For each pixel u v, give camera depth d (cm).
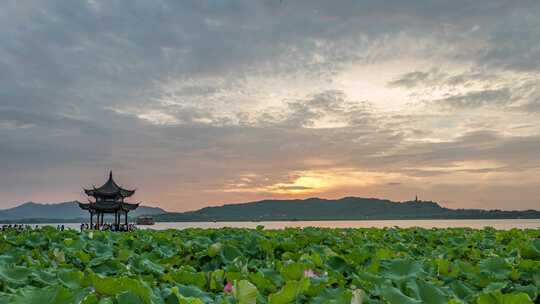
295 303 389
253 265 634
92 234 995
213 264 694
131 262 633
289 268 484
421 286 415
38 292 338
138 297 340
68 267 608
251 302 381
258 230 1303
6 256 653
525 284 556
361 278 479
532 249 696
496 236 1165
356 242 992
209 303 392
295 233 1122
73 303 337
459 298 455
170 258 713
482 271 568
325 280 478
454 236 1188
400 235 1222
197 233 1194
